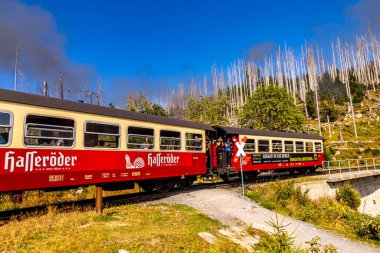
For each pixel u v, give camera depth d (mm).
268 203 12625
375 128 52500
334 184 20672
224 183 17750
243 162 17641
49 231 7238
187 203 11523
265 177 21734
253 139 18594
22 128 8320
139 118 11992
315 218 12289
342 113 63375
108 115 10734
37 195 12383
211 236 7727
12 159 8055
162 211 10008
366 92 74938
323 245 8617
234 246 7250
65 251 5941
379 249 9375
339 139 47969
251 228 8938
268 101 31938
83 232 7172
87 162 9883
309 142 23922
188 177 15195
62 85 22125
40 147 8672
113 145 10898
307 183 17953
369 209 24047
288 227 9758
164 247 6508
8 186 7934
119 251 6078
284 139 21203
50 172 8844
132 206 10414
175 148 13648
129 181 11883
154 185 13461
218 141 16969
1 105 7961
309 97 67562
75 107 9789
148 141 12320
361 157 39156
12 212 9438
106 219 8539
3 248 5945
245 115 33156
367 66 85625
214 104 31531
